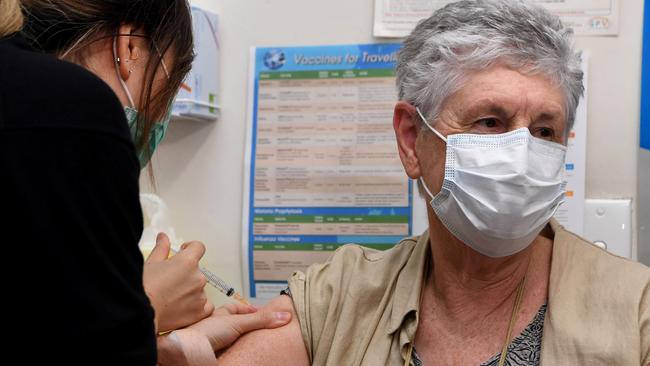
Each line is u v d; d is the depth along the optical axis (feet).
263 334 4.09
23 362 2.46
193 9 5.59
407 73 3.95
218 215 5.89
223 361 3.98
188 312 4.08
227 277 5.87
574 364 3.32
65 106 2.49
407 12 5.53
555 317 3.47
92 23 3.16
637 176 5.22
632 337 3.26
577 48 5.31
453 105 3.72
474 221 3.64
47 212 2.42
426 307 3.95
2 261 2.41
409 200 5.52
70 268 2.45
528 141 3.56
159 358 3.82
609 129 5.28
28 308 2.43
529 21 3.53
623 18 5.27
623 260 3.65
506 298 3.77
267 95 5.79
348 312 4.00
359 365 3.86
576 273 3.64
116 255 2.60
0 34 2.70
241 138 5.87
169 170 5.96
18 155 2.39
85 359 2.48
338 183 5.65
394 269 4.09
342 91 5.66
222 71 5.90
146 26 3.35
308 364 4.09
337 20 5.70
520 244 3.65
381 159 5.58
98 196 2.53
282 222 5.73
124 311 2.58
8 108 2.43
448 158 3.71
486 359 3.65
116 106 2.65
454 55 3.64
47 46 3.13
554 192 3.66
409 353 3.79
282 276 5.72
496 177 3.54
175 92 3.65
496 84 3.57
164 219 5.80
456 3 3.79
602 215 5.22
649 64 5.21
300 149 5.72
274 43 5.81
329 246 5.65
